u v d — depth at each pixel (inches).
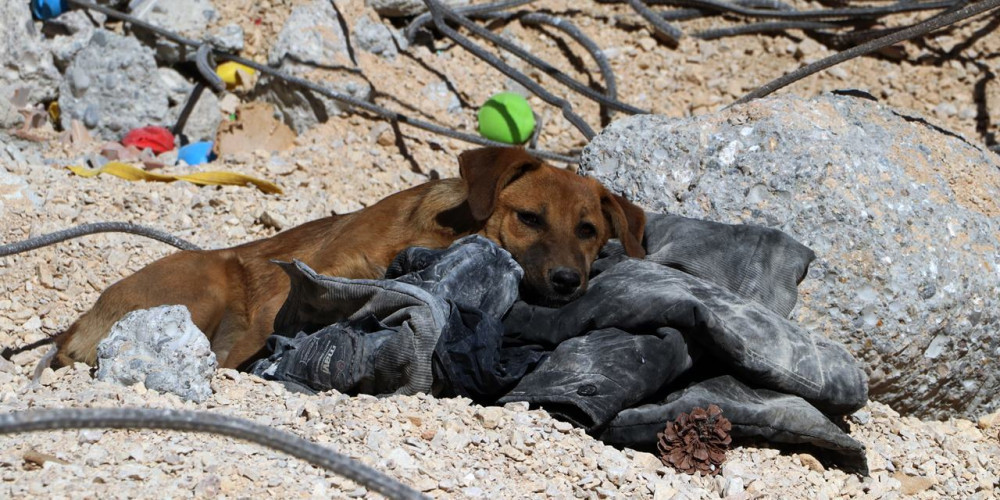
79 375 358.6
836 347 388.2
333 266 415.8
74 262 524.7
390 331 365.7
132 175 606.9
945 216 441.4
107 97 678.5
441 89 717.9
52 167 611.5
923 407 448.8
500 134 663.8
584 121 670.5
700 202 441.7
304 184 633.0
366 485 226.1
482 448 329.7
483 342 357.1
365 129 683.4
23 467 284.0
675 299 360.5
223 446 310.3
